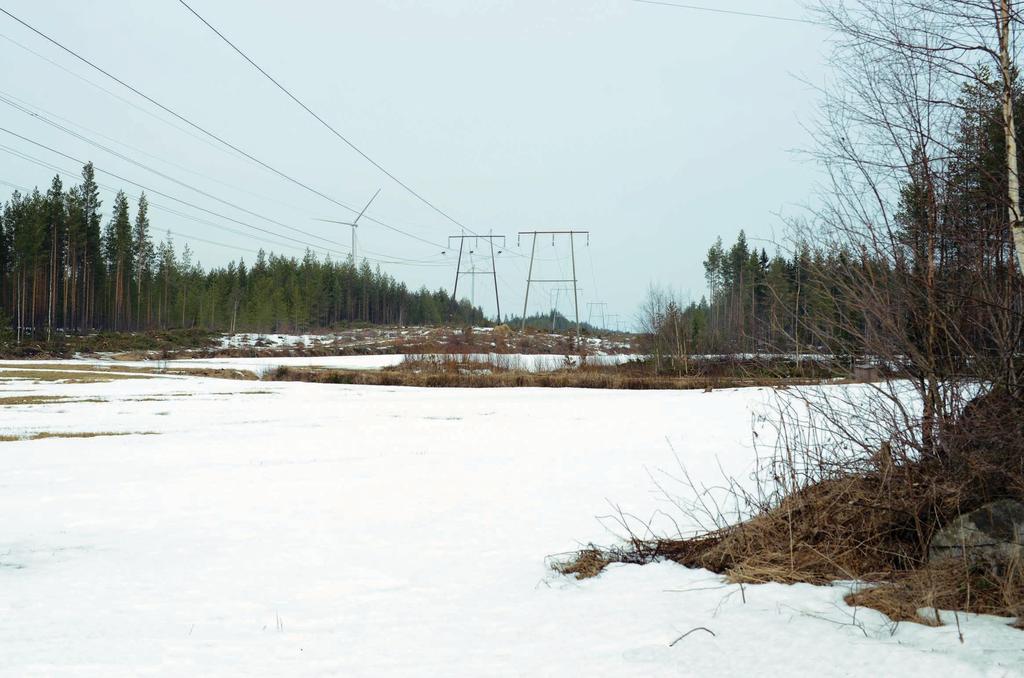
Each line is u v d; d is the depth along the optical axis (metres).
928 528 6.13
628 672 4.22
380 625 5.32
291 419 22.91
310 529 8.69
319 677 4.34
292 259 157.38
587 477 11.95
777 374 7.33
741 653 4.39
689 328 48.47
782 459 7.53
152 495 10.94
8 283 95.75
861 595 5.30
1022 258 5.87
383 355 74.44
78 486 11.71
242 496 10.81
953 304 6.44
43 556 7.57
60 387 35.03
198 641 5.04
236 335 101.56
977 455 5.88
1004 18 5.98
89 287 102.75
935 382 6.38
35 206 95.44
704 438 16.78
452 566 6.98
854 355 6.77
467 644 4.86
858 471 6.68
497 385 43.31
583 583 6.25
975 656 4.13
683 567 6.58
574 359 56.94
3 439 17.69
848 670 4.05
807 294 7.01
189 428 20.28
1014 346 6.08
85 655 4.77
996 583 5.21
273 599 6.02
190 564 7.20
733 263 97.44
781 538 6.64
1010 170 5.92
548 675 4.25
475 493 10.81
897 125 6.49
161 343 85.19
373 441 17.42
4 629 5.32
